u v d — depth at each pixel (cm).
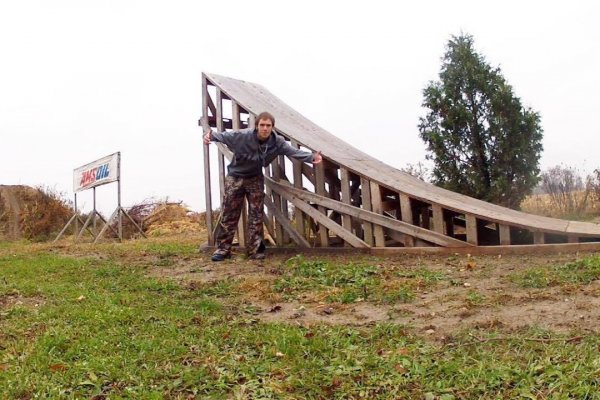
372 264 754
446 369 348
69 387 363
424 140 1311
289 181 945
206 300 590
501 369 339
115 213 1764
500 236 763
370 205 849
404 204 825
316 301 581
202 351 419
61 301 611
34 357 416
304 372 365
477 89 1244
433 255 790
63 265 909
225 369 379
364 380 347
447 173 1264
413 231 813
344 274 681
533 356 358
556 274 585
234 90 1009
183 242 1348
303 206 909
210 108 1039
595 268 584
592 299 484
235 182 876
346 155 943
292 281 671
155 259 960
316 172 895
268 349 414
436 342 415
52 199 2344
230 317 527
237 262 862
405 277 654
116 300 599
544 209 1474
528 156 1223
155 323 503
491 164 1241
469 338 406
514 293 533
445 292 570
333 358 388
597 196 1446
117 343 444
